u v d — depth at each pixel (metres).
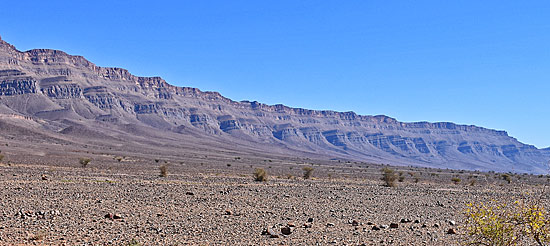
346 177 91.31
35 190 35.62
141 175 63.09
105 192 36.81
